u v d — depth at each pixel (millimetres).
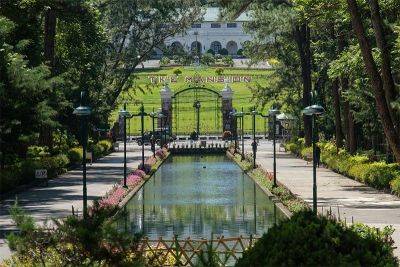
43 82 55500
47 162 72688
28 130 57594
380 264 18000
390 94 41188
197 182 75062
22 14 67188
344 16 57938
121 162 97312
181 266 29031
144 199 60281
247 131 161125
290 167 88625
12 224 42031
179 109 166000
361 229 28328
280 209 51938
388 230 29281
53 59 80125
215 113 170375
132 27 126312
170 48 122312
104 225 22328
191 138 145625
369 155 77750
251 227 44719
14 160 65188
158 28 117312
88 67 92875
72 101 84250
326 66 88125
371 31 60062
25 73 54906
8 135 57281
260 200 58906
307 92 102750
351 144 82688
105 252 21906
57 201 53719
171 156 119938
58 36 93188
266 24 103438
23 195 58000
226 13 76125
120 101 122812
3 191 56938
